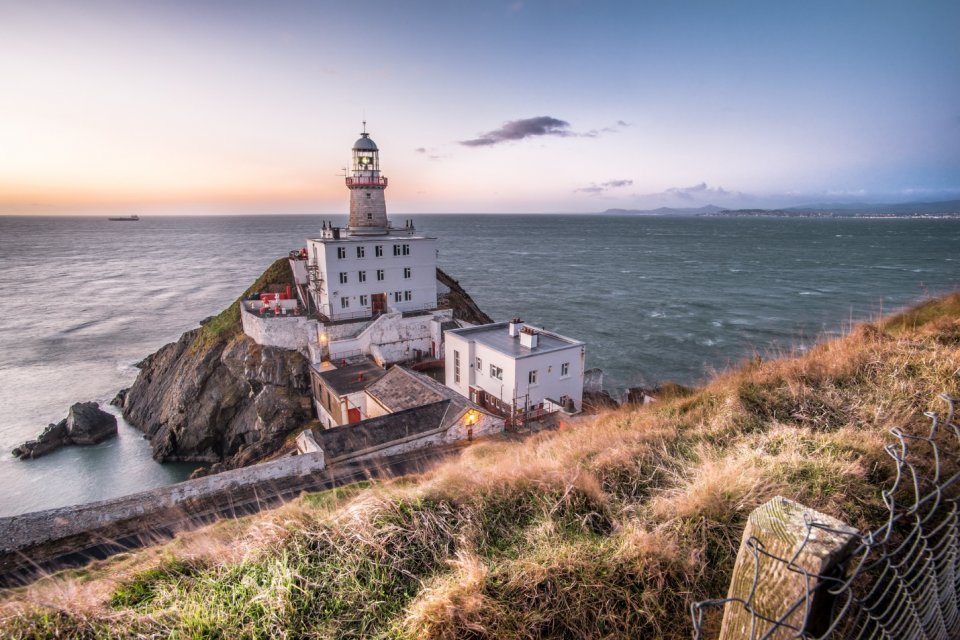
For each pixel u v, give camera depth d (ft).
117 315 319.27
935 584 13.67
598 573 20.58
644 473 29.71
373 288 179.42
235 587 21.47
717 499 23.22
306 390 158.61
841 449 26.89
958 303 52.75
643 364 211.00
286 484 80.28
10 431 174.09
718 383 46.34
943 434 27.04
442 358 173.17
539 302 320.50
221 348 170.40
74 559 62.90
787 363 42.75
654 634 18.53
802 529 11.37
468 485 28.40
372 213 205.87
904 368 36.96
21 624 20.03
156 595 22.07
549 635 18.66
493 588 20.27
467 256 586.45
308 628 19.83
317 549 23.47
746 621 11.83
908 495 22.38
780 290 342.03
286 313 177.99
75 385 212.64
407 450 92.73
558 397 121.19
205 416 160.66
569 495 26.55
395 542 23.73
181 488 74.54
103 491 143.13
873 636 12.98
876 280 373.40
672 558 20.54
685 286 366.02
